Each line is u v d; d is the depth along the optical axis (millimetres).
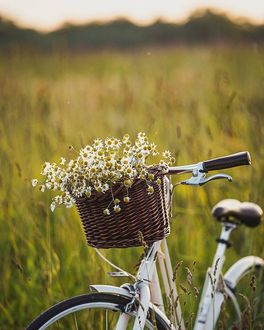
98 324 5801
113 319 5758
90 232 4199
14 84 10852
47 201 6703
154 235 4219
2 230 6973
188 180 4410
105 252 6000
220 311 5574
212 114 9641
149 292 4461
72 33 31891
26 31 28719
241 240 6969
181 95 11445
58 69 10969
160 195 4262
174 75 14820
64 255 6508
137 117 10469
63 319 6008
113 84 14133
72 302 4406
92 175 4070
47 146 7844
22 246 6711
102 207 4113
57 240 6492
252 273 5742
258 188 7195
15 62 12039
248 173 7711
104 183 4082
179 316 4848
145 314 4395
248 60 12273
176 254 6625
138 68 16359
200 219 7168
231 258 6879
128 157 4199
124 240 4160
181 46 17453
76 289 6309
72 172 4137
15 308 6453
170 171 4379
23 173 7984
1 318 6379
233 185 7691
